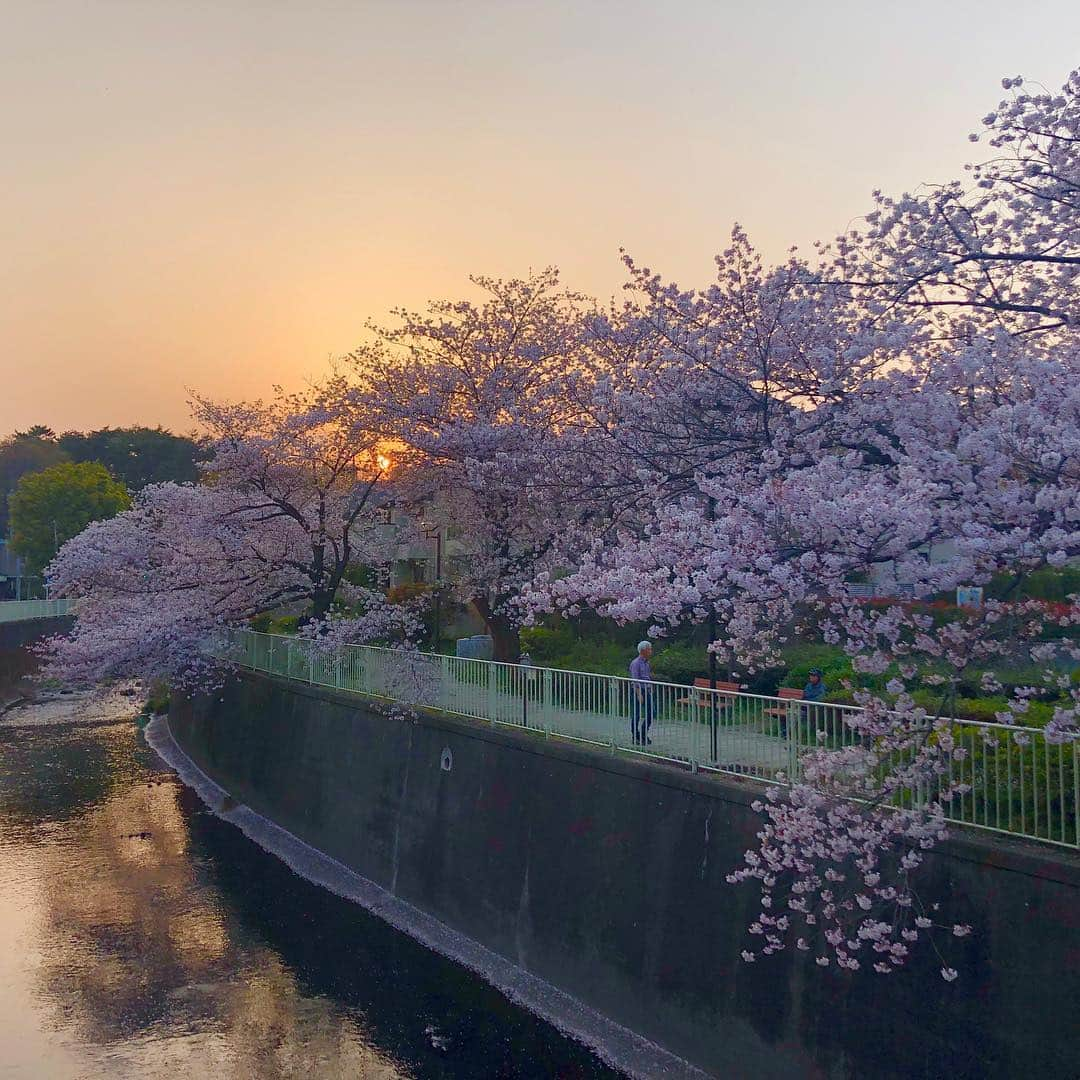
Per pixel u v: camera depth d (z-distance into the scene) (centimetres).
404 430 1791
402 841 1614
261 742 2258
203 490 2308
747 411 1112
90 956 1438
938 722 743
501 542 1783
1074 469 701
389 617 1952
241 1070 1113
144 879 1781
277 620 2977
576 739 1278
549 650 2045
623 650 1928
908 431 845
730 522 837
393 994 1284
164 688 3772
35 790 2478
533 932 1277
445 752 1525
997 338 826
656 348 1298
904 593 742
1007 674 1097
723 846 1003
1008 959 756
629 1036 1089
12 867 1856
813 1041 888
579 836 1215
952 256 949
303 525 2212
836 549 773
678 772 1077
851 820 795
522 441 1614
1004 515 711
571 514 1587
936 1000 798
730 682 1508
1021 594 973
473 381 1800
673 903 1058
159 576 2342
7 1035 1205
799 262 1126
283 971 1370
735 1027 966
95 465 6038
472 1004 1244
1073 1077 707
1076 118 887
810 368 1061
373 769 1738
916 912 817
